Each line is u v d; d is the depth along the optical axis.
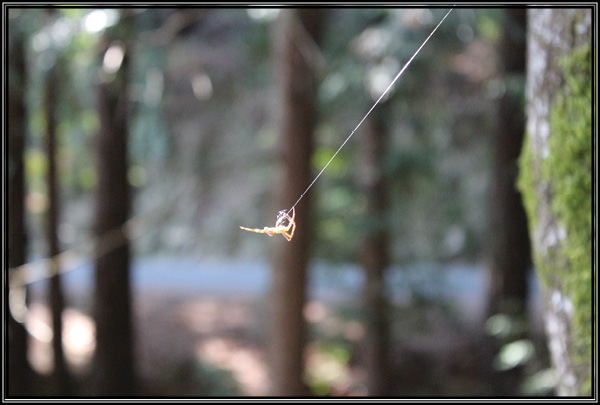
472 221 11.81
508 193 6.89
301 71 6.22
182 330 11.41
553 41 2.21
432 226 12.23
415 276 8.47
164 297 13.24
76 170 10.66
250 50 8.57
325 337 10.66
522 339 6.14
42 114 7.40
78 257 7.24
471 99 8.06
